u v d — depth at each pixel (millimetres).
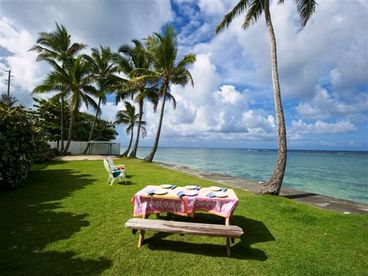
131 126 27484
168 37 16734
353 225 5039
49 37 21672
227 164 27516
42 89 20797
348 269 3297
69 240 3898
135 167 14922
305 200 8000
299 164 32000
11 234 4090
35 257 3334
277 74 8469
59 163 15586
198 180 10531
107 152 29922
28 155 8453
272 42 8656
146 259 3383
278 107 8305
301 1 8578
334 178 16891
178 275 3021
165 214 5398
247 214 5645
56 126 27375
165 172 12758
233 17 9984
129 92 22672
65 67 22469
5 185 7367
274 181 8031
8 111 7727
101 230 4352
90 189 7773
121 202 6250
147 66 21062
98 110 26141
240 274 3084
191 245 3867
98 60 24969
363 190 12203
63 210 5473
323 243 4113
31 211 5352
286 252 3729
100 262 3260
